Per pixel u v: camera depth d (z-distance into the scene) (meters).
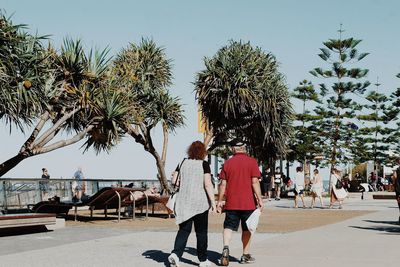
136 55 24.38
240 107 25.16
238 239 11.27
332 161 52.41
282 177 40.59
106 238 11.60
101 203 16.88
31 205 17.31
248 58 25.48
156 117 22.52
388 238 11.47
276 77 25.84
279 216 19.38
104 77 17.50
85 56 17.14
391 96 58.28
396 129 59.19
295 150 50.53
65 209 16.64
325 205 28.50
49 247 10.04
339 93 51.72
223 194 8.22
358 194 39.81
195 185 7.71
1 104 13.95
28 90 14.53
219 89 25.08
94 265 7.86
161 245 10.36
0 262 8.12
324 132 52.44
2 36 14.02
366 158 58.75
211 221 16.75
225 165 8.20
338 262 8.05
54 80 16.55
